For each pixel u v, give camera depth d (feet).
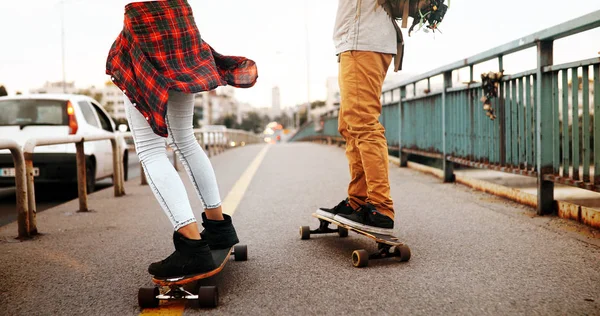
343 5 9.96
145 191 21.30
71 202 18.54
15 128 20.97
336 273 8.64
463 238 10.79
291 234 11.80
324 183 20.75
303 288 7.91
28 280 8.76
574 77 11.66
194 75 7.36
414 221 12.67
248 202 16.52
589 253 9.36
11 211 19.02
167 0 7.40
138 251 10.64
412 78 24.06
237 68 8.55
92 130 22.85
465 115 18.22
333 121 57.47
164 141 8.06
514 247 9.95
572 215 12.21
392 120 28.84
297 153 42.50
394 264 9.08
